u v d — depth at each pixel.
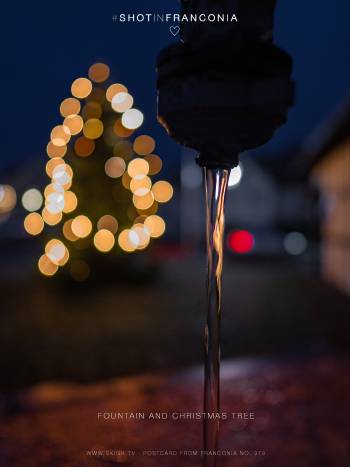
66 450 3.00
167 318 8.41
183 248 26.94
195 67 1.04
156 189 13.23
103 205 10.92
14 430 3.36
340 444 3.03
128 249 11.35
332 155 13.80
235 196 33.16
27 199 29.48
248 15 1.08
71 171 10.66
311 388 4.22
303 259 20.30
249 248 20.34
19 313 8.95
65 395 4.12
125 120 10.70
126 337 6.96
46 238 11.23
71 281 11.22
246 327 7.63
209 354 1.27
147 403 3.92
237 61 1.03
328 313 8.88
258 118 1.08
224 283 13.67
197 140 1.14
